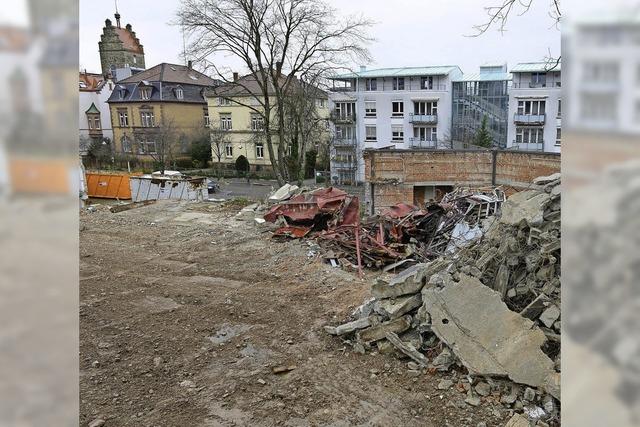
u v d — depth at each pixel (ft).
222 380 15.14
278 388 14.62
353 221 32.27
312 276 25.34
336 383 14.80
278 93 63.67
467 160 56.80
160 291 23.29
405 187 59.52
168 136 116.37
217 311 20.68
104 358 16.48
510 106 95.14
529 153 50.93
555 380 12.74
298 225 34.01
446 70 106.83
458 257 18.51
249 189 105.60
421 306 17.04
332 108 113.39
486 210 31.65
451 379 14.43
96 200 75.72
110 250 31.35
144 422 12.94
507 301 15.81
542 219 15.87
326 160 113.70
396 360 16.01
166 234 36.11
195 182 58.65
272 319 19.83
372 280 24.53
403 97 108.88
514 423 12.14
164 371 15.67
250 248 31.30
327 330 18.17
